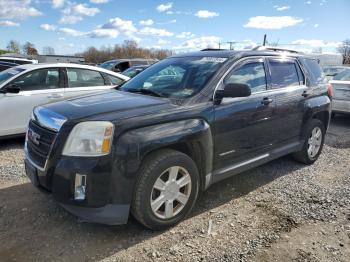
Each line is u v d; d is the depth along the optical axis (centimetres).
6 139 681
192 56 463
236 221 369
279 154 490
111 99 376
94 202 303
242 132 412
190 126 349
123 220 316
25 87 648
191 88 387
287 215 383
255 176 504
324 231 351
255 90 439
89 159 300
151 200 328
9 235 334
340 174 521
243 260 301
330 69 1616
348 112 880
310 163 565
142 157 313
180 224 360
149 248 317
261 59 462
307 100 525
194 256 306
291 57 526
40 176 329
